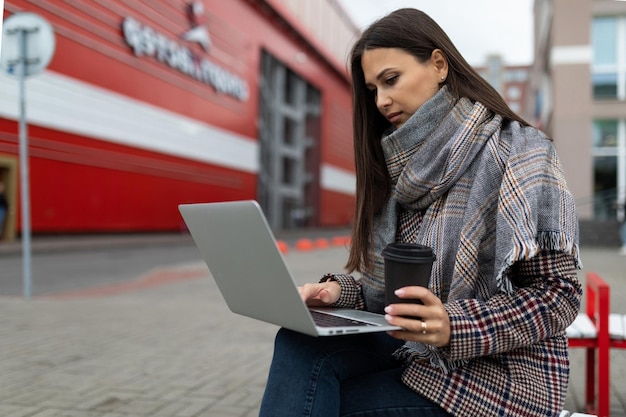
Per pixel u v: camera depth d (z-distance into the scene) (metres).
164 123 25.81
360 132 1.72
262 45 37.84
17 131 18.17
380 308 1.65
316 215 52.22
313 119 52.44
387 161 1.55
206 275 10.34
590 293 3.12
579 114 17.78
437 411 1.35
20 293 7.86
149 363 3.98
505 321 1.24
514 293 1.29
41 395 3.25
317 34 53.34
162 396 3.24
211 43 30.17
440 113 1.45
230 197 32.34
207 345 4.57
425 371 1.37
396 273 1.25
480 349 1.23
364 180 1.68
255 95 35.97
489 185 1.37
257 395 3.26
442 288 1.39
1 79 17.55
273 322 1.34
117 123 22.67
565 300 1.27
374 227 1.66
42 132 19.17
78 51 20.52
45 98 19.12
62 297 7.44
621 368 3.70
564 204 1.30
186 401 3.15
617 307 5.68
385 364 1.55
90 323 5.53
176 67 26.67
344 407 1.41
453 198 1.41
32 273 10.45
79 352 4.31
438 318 1.22
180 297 7.42
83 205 21.05
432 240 1.42
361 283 1.72
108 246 17.78
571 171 17.83
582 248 15.62
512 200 1.29
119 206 23.00
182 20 27.22
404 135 1.48
